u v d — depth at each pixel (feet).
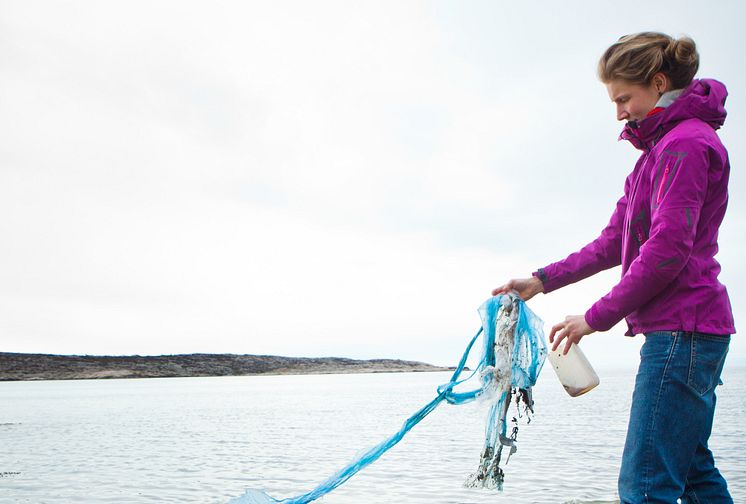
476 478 7.75
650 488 6.60
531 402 7.82
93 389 193.98
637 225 7.29
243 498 10.32
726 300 6.91
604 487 22.98
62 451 37.73
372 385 221.87
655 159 6.93
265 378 374.22
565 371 7.73
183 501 21.84
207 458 33.96
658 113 6.99
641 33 7.25
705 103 6.88
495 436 7.77
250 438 45.91
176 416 73.20
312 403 104.27
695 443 6.75
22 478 27.09
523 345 7.84
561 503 19.98
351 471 9.08
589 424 52.31
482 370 8.02
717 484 7.48
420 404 95.76
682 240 6.48
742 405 68.64
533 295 8.77
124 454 35.94
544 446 36.24
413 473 27.04
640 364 6.98
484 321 8.11
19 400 119.44
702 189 6.61
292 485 24.88
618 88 7.25
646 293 6.64
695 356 6.62
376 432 50.11
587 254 8.63
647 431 6.69
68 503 21.59
